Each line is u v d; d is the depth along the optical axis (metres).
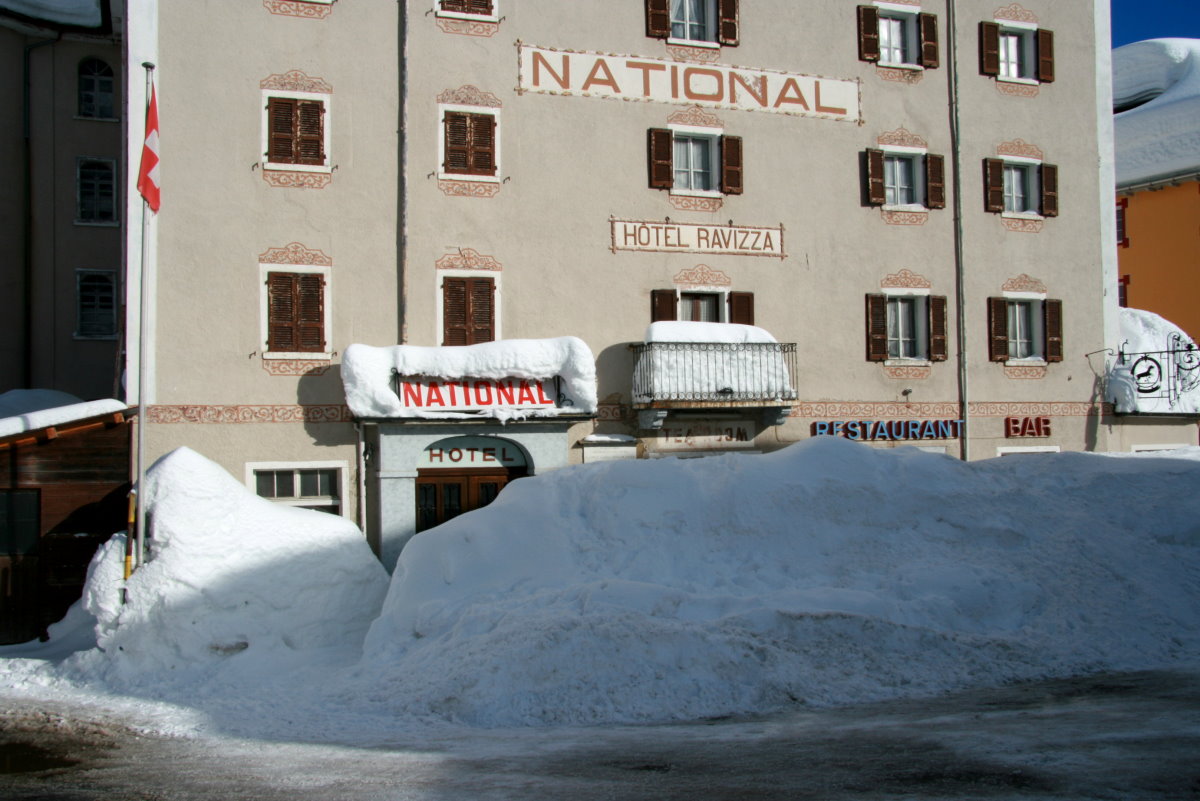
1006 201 23.62
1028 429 22.94
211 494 14.08
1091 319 23.88
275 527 14.19
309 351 18.03
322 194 18.31
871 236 21.94
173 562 13.26
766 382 19.88
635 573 12.79
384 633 12.72
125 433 15.48
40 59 24.64
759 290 20.95
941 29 22.91
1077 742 7.76
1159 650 11.29
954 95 22.81
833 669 10.43
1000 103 23.34
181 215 17.61
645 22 20.50
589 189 19.88
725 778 7.21
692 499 13.85
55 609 15.04
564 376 18.62
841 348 21.48
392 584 13.73
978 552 13.17
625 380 19.81
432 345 18.70
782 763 7.58
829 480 13.96
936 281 22.42
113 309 24.91
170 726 10.09
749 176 21.06
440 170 18.95
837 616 10.94
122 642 12.79
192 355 17.48
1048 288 23.50
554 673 10.18
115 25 24.44
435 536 13.85
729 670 10.19
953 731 8.36
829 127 21.78
